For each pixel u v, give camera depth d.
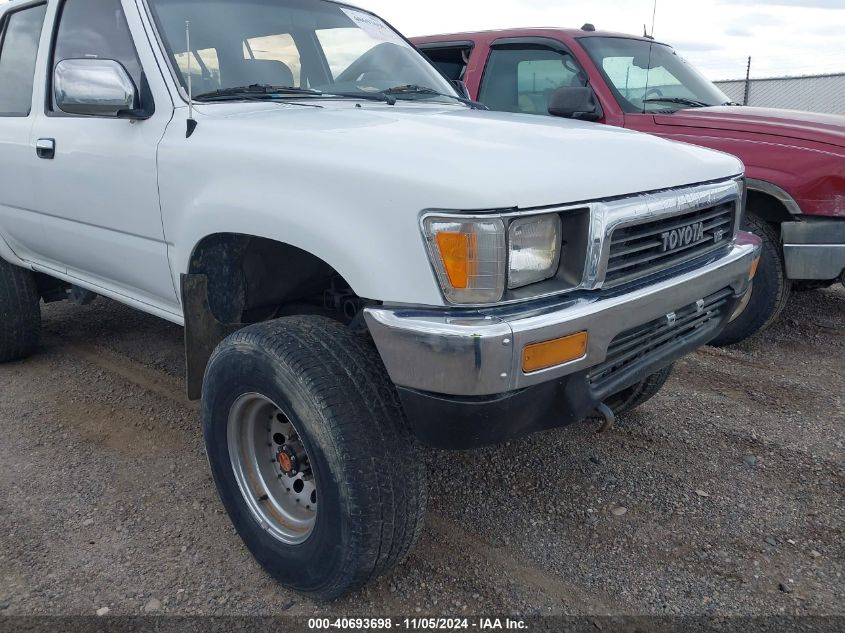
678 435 3.40
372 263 1.86
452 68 5.92
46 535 2.60
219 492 2.45
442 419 1.84
